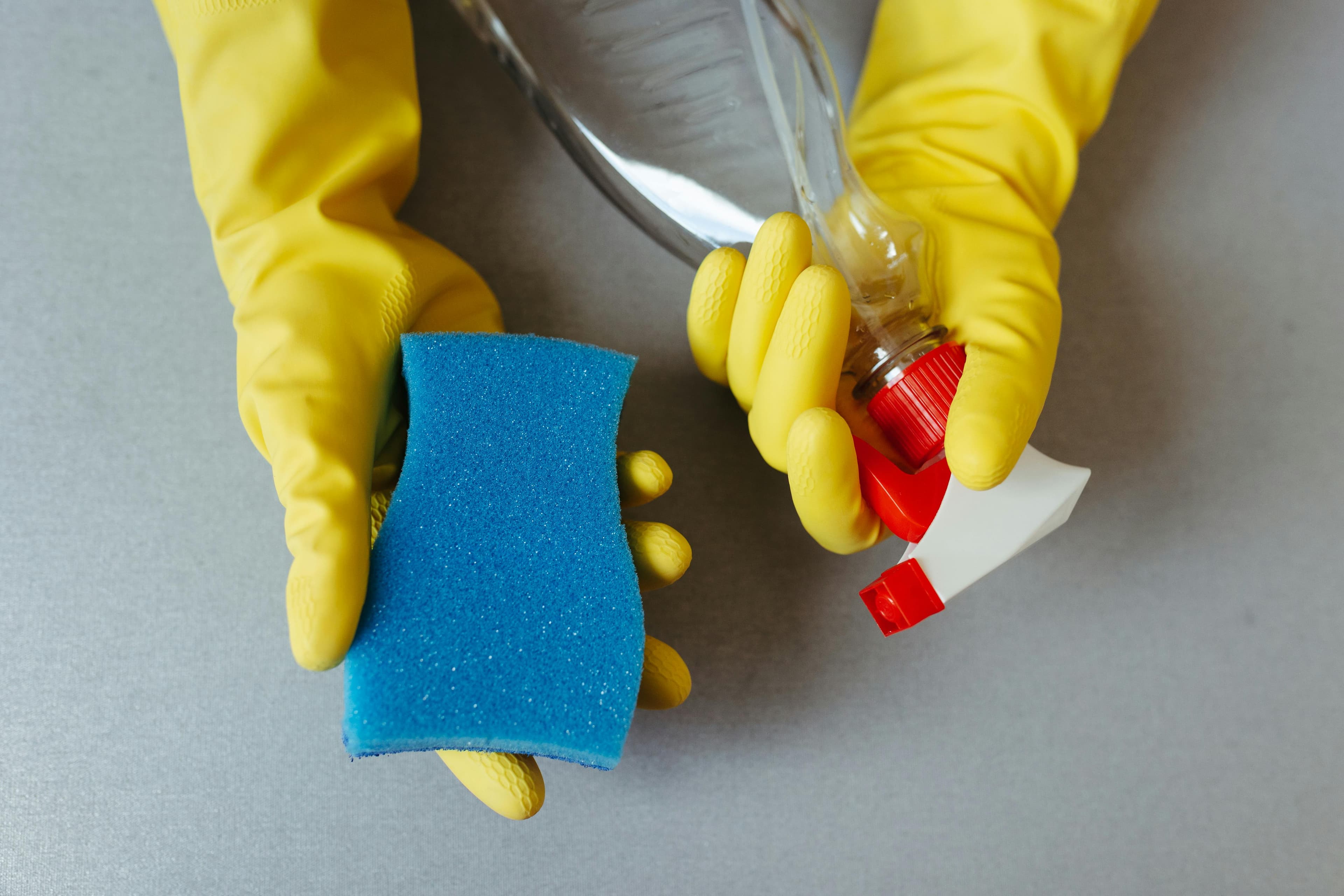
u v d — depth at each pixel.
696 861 0.53
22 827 0.51
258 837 0.51
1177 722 0.58
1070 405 0.62
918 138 0.59
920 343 0.49
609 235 0.61
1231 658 0.59
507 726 0.41
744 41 0.53
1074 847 0.56
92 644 0.53
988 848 0.55
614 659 0.42
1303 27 0.69
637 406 0.58
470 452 0.45
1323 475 0.62
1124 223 0.65
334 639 0.39
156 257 0.58
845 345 0.46
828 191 0.53
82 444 0.55
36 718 0.52
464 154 0.61
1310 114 0.68
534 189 0.61
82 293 0.57
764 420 0.47
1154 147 0.67
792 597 0.57
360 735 0.39
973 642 0.58
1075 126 0.59
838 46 0.65
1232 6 0.68
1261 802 0.58
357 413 0.46
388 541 0.43
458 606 0.42
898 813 0.55
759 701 0.55
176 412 0.56
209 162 0.49
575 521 0.44
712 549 0.57
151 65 0.60
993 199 0.56
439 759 0.53
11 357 0.56
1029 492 0.46
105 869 0.51
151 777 0.52
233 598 0.54
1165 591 0.60
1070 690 0.58
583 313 0.59
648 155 0.56
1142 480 0.61
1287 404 0.63
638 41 0.55
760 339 0.47
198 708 0.53
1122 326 0.63
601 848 0.53
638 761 0.54
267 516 0.55
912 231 0.52
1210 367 0.63
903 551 0.58
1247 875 0.57
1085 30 0.57
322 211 0.50
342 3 0.50
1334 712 0.59
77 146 0.59
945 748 0.56
